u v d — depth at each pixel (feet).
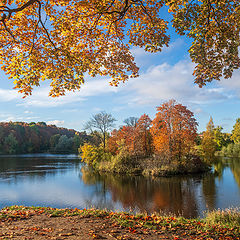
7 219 21.36
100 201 51.42
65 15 25.35
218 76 23.11
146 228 19.54
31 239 15.25
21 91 25.86
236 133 211.41
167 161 94.63
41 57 25.93
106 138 140.97
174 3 20.94
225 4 21.63
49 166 126.82
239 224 24.59
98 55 27.81
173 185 68.28
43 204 49.11
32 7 25.17
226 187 64.13
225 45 22.17
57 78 27.14
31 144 315.37
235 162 141.28
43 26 23.47
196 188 63.41
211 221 25.49
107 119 131.13
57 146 325.01
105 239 15.89
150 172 91.15
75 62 26.81
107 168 102.27
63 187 67.87
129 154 104.78
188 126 97.04
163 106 99.81
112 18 25.17
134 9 25.11
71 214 23.52
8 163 145.38
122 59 28.27
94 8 23.09
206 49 22.57
